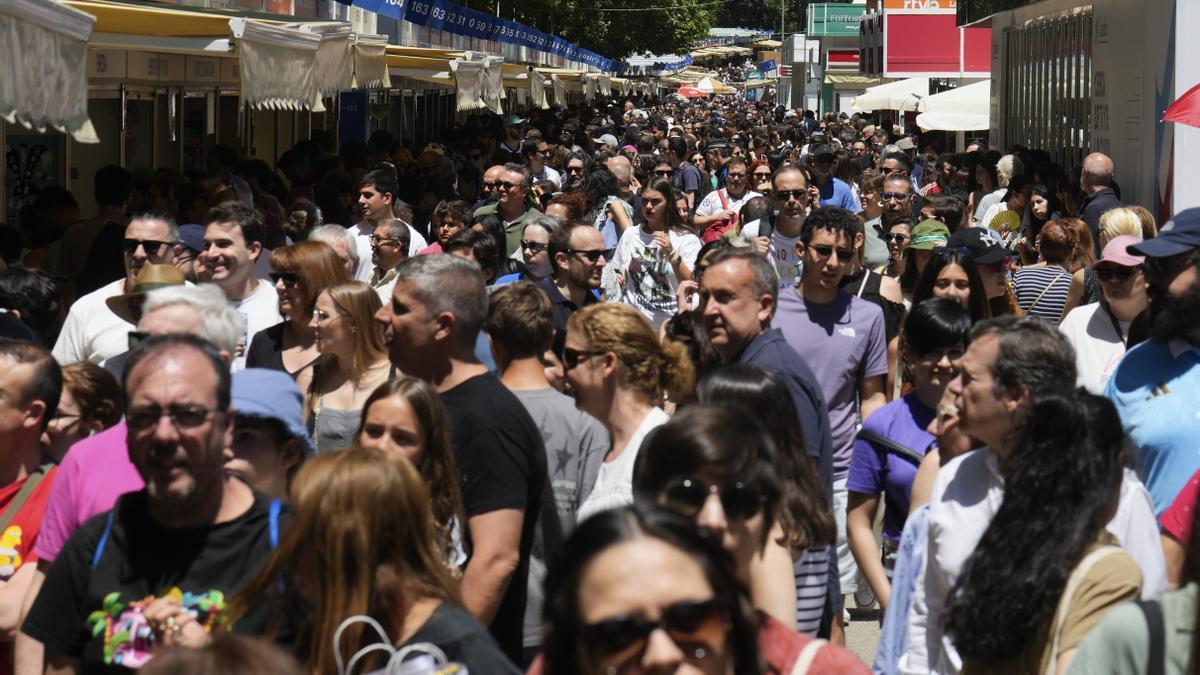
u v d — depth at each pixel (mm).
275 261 17016
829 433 14617
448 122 95000
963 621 9750
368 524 8977
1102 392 14719
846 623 20062
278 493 11492
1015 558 9602
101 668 9688
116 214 26312
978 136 92188
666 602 6684
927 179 61625
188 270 20016
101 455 11875
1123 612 7844
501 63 53938
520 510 12312
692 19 158625
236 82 43281
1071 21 48656
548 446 13500
